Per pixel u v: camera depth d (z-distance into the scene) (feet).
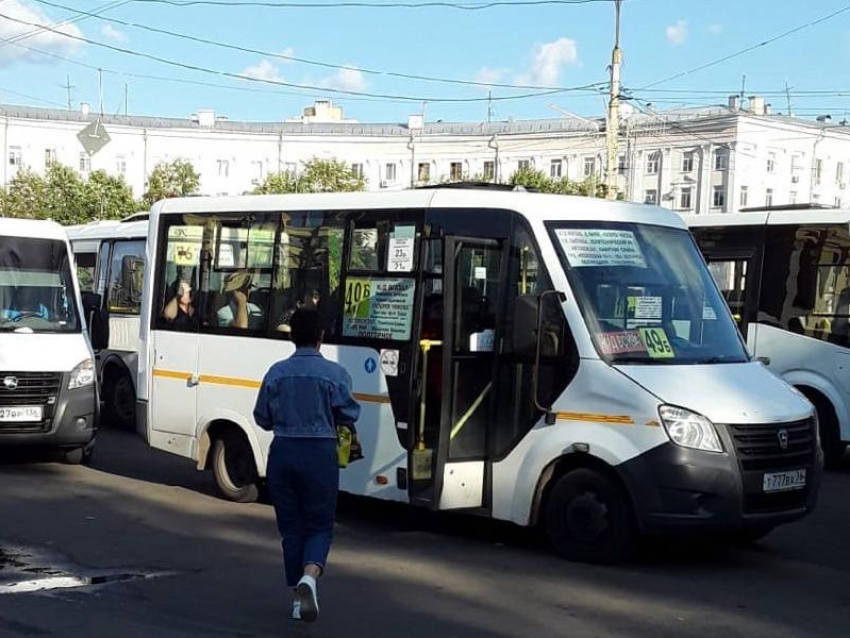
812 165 221.46
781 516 26.73
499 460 28.48
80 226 58.95
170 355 36.42
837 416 44.83
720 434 25.90
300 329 22.40
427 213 29.94
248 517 32.55
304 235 32.94
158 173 167.63
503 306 28.60
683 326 28.68
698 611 23.40
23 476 38.96
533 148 219.61
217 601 23.40
